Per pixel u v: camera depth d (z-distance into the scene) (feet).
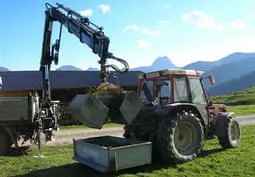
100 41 29.30
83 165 29.86
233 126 35.60
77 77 102.06
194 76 33.14
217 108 36.09
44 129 40.52
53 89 95.66
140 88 34.24
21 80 95.09
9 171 28.94
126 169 27.68
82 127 77.87
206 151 33.96
